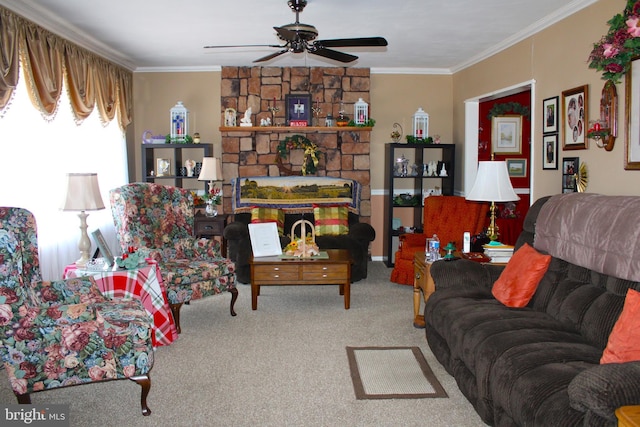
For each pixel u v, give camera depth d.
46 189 4.20
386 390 2.90
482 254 3.75
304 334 3.84
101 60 5.36
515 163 6.98
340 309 4.50
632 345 1.94
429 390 2.91
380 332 3.88
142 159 6.18
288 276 4.38
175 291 3.85
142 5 3.90
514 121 6.95
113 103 5.62
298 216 6.01
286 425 2.51
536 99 4.55
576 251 2.78
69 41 4.70
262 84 6.45
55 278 4.30
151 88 6.50
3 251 2.37
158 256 4.11
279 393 2.86
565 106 4.07
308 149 6.35
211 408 2.68
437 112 6.71
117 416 2.61
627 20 2.78
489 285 3.41
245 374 3.11
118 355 2.55
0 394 2.87
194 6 3.93
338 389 2.91
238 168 6.46
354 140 6.52
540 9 4.03
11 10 3.74
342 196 6.05
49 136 4.25
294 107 6.47
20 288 2.42
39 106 3.99
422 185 6.62
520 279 3.00
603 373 1.63
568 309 2.66
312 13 4.11
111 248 5.53
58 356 2.46
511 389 2.08
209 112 6.55
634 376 1.61
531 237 3.37
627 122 3.33
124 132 6.06
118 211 4.12
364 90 6.54
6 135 3.73
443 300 3.18
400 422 2.54
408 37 4.93
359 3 3.84
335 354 3.44
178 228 4.52
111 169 5.71
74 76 4.62
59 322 2.47
